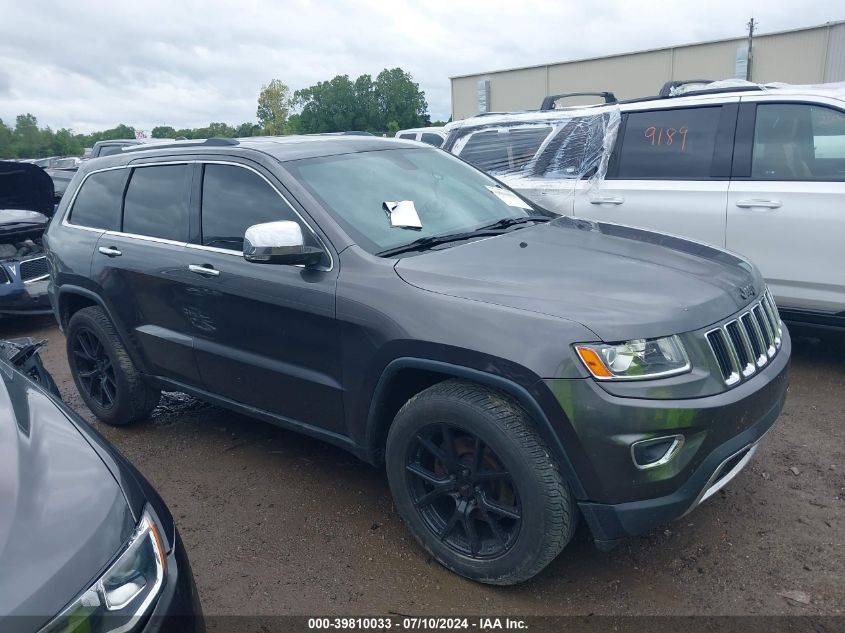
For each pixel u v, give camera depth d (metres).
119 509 2.02
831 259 4.82
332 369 3.29
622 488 2.59
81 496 2.00
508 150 6.69
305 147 3.89
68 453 2.19
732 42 28.34
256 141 4.07
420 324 2.89
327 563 3.22
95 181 4.77
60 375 6.23
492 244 3.41
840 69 26.22
